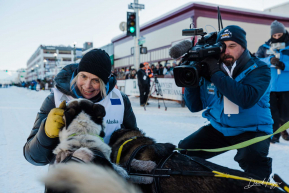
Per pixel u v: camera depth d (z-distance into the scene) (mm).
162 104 10523
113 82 1896
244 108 1938
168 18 14359
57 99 1705
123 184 1267
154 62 16203
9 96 18047
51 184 1184
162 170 1332
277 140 4375
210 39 2387
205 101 2443
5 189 2635
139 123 6246
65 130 1374
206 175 1277
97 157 1287
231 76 2145
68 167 1188
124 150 1565
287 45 4156
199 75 2021
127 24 10781
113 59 22672
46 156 1527
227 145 2270
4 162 3455
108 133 1848
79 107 1447
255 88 1929
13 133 5258
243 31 2133
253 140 1610
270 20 14609
